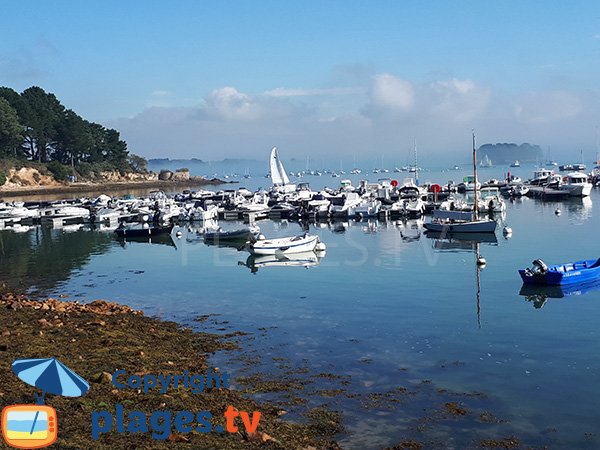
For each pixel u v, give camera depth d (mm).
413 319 35250
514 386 24703
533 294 41062
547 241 66312
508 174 158875
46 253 70125
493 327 33219
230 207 111500
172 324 35031
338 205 109250
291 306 39344
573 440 20125
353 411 22484
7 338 26797
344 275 49844
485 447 19719
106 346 27344
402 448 19656
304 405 23000
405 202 101812
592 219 84438
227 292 44531
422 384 25094
